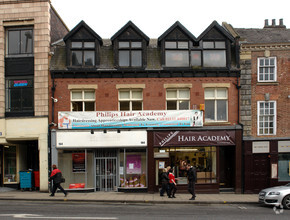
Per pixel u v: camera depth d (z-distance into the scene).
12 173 19.91
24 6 18.83
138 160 18.42
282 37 20.12
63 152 18.28
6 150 20.00
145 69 18.45
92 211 12.21
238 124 18.44
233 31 19.58
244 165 18.17
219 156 19.19
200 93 18.55
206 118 18.66
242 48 18.62
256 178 18.20
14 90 18.73
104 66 18.67
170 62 18.72
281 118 18.56
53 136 18.09
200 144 18.17
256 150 18.27
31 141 20.69
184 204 14.74
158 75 18.48
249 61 18.64
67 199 15.25
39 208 12.86
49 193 17.45
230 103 18.56
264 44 18.56
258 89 18.62
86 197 15.91
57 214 11.40
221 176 19.09
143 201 15.04
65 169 18.23
